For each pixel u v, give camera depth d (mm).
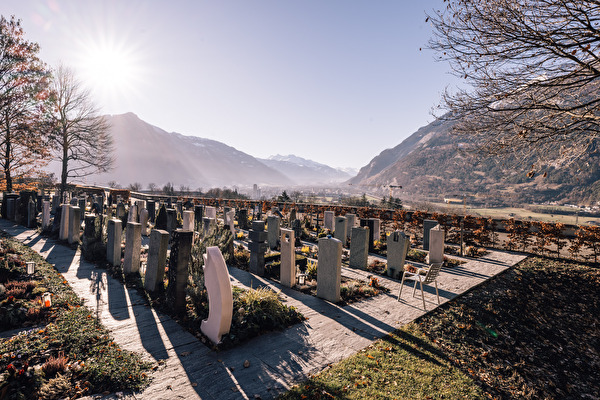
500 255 13969
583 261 12680
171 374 4656
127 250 9102
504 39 5820
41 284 7645
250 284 9109
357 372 4949
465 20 6098
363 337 6203
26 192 17375
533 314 8227
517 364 6090
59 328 5621
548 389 5523
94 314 6477
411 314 7426
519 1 5746
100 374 4445
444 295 8781
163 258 7766
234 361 5109
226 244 11148
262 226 10094
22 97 26547
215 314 5621
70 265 9812
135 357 4973
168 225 14555
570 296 9469
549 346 6953
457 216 16750
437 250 12047
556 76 5992
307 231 18297
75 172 37188
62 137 33875
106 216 13836
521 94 6332
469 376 5285
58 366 4477
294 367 5023
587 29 5418
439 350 5980
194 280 7625
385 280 10133
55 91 31531
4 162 27719
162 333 5902
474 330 7023
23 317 5883
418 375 5066
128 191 30312
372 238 15141
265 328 6320
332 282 8031
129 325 6145
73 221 12328
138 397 4102
